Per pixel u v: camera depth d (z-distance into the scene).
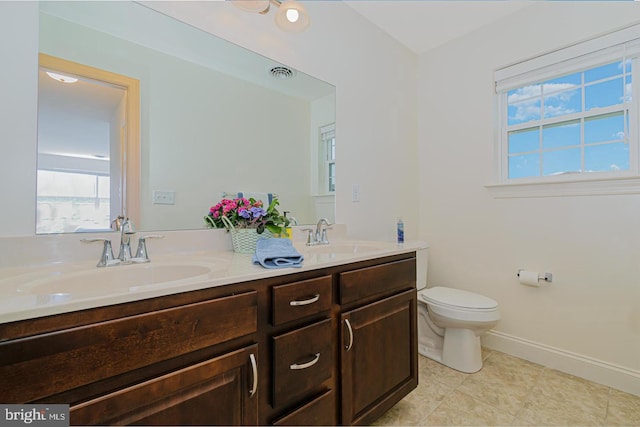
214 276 0.80
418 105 2.53
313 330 0.98
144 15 1.21
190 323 0.71
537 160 2.00
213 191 1.39
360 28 2.05
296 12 1.39
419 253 2.10
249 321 0.82
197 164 1.35
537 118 2.00
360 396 1.14
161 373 0.67
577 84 1.85
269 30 1.58
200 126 1.36
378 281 1.25
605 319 1.68
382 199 2.19
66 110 1.03
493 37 2.13
